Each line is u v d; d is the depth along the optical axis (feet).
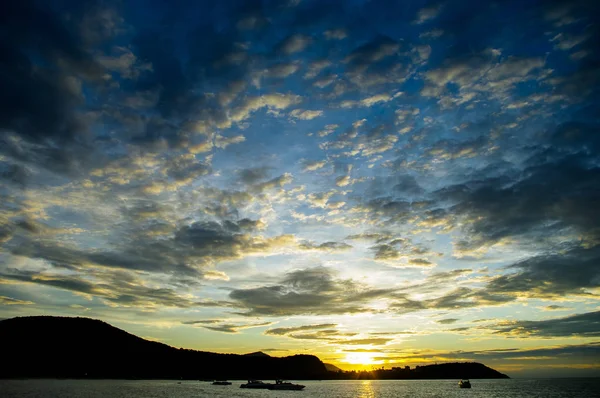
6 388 608.19
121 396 520.42
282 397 579.48
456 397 640.99
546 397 645.51
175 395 564.30
